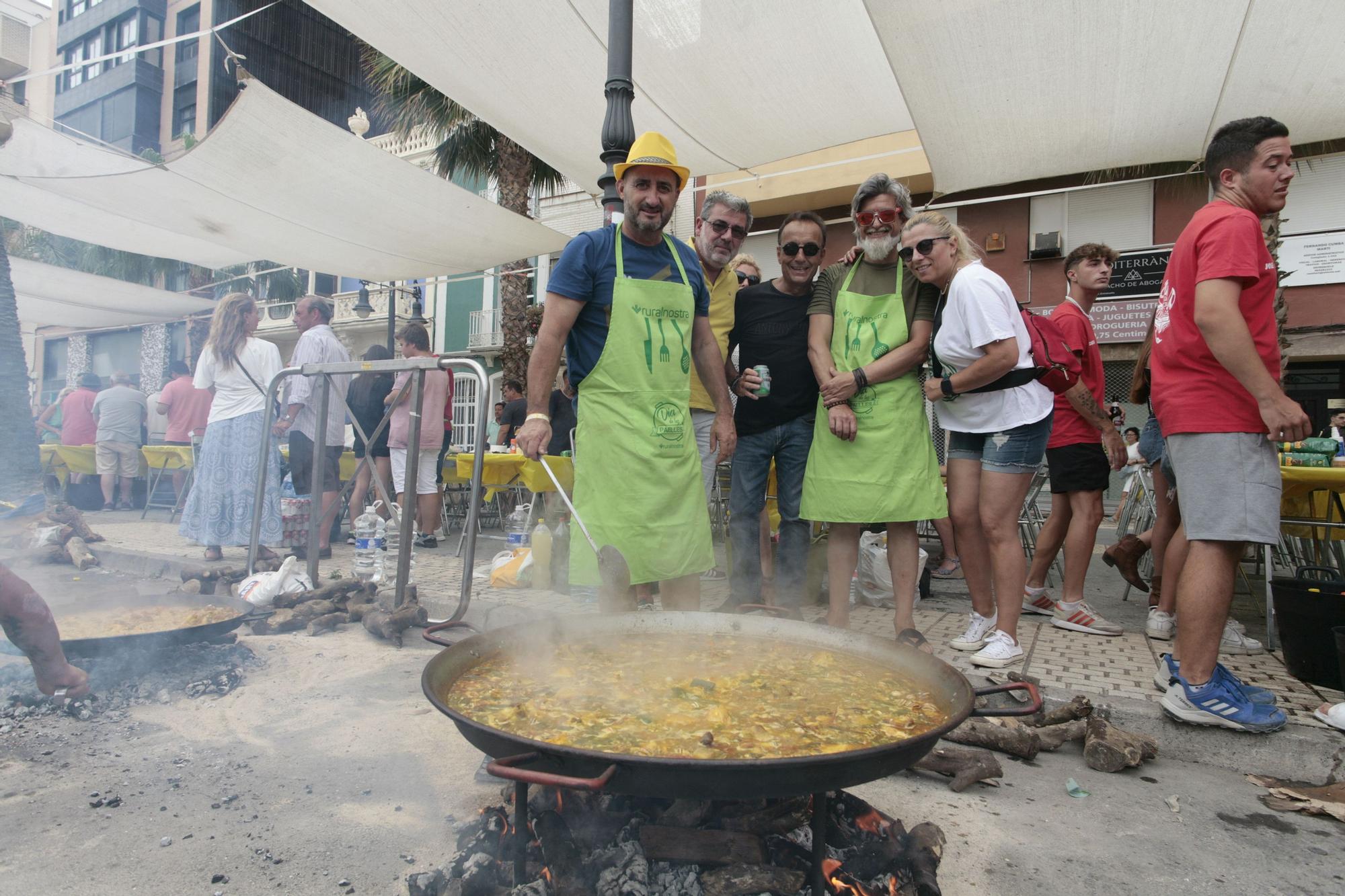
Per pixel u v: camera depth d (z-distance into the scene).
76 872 1.71
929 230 3.15
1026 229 13.51
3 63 6.18
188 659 3.27
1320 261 11.58
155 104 26.20
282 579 4.32
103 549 5.95
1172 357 2.58
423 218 7.50
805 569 3.98
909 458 3.22
